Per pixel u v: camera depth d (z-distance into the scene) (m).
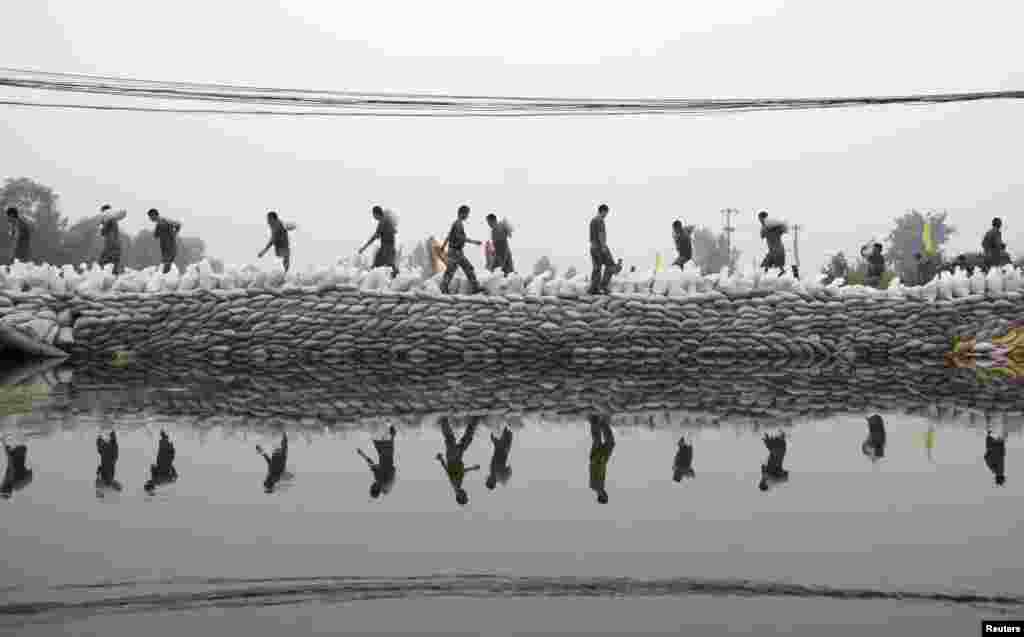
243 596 2.60
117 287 12.59
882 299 12.88
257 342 11.95
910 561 2.90
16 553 3.00
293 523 3.41
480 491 3.97
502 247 13.27
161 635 2.30
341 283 12.45
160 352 12.02
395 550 3.05
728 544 3.11
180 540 3.17
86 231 45.53
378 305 12.21
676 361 12.16
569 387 8.65
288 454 4.85
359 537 3.21
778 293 12.69
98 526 3.35
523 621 2.40
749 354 12.44
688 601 2.55
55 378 9.27
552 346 12.25
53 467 4.43
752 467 4.49
